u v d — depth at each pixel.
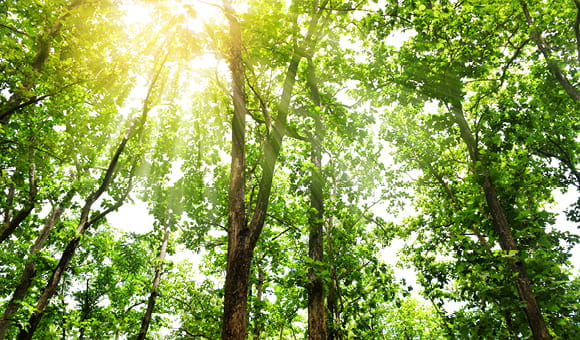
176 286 19.17
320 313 8.73
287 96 8.24
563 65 10.71
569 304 6.71
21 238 13.63
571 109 12.30
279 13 7.79
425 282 15.73
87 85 9.02
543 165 13.57
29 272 13.06
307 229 11.73
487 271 6.79
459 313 7.30
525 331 6.50
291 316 15.80
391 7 11.25
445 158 16.23
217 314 11.88
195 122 12.81
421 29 10.18
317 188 10.84
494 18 10.22
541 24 10.39
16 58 7.53
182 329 12.55
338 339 10.26
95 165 14.46
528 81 13.37
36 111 10.88
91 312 18.72
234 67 8.07
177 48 8.16
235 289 6.02
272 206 12.77
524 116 8.92
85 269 18.62
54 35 8.64
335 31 13.27
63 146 12.23
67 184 13.13
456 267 7.27
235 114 7.89
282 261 13.53
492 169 8.18
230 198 7.15
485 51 9.82
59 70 8.05
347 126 12.51
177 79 10.79
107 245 18.02
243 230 6.66
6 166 9.66
